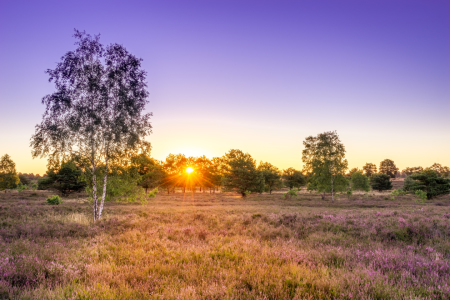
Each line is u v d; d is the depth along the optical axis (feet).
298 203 124.98
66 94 51.13
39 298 13.23
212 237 30.63
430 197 135.03
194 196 205.26
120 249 24.84
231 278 16.20
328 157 144.46
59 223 40.93
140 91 57.16
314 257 21.53
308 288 14.74
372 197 160.15
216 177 257.34
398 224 35.27
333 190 142.92
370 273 16.47
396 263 19.52
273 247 24.40
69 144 50.44
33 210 59.88
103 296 13.23
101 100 53.06
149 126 57.72
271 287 14.69
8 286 14.67
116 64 56.54
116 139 53.47
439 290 14.33
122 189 58.54
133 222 40.70
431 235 30.12
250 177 184.03
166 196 200.54
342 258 21.01
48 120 49.62
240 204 119.14
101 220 43.09
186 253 22.27
